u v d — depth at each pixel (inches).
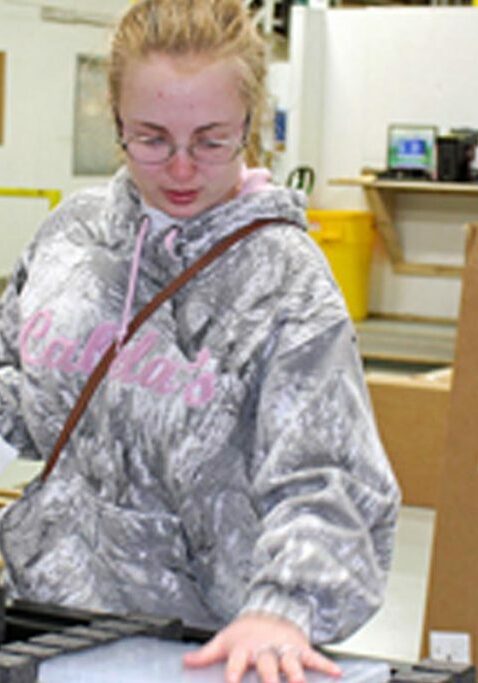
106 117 79.4
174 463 64.1
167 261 65.2
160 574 65.7
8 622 54.5
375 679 48.2
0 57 177.0
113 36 62.6
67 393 67.6
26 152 181.6
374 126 297.0
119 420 65.5
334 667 47.7
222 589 64.8
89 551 67.4
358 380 60.2
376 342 275.3
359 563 53.7
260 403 61.2
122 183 68.4
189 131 60.0
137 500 66.0
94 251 68.2
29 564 69.0
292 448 57.6
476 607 132.8
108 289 67.1
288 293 62.4
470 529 132.5
